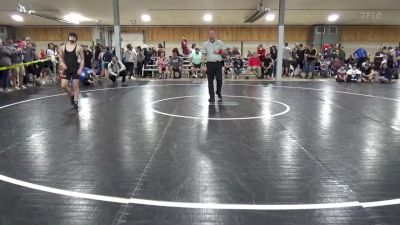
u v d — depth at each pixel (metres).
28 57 12.20
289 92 10.73
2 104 8.13
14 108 7.59
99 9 17.44
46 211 2.86
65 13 18.53
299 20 20.66
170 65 16.16
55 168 3.86
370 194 3.17
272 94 10.20
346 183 3.43
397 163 4.02
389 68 14.30
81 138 5.11
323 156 4.28
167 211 2.85
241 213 2.81
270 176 3.62
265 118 6.59
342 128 5.79
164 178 3.56
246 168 3.85
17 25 23.22
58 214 2.80
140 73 16.83
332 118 6.62
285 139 5.07
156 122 6.19
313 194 3.17
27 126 5.88
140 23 22.38
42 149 4.57
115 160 4.12
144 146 4.70
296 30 22.89
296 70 17.50
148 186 3.36
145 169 3.82
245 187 3.33
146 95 9.85
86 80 12.37
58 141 4.94
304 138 5.13
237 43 23.27
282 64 16.83
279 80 15.12
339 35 22.48
